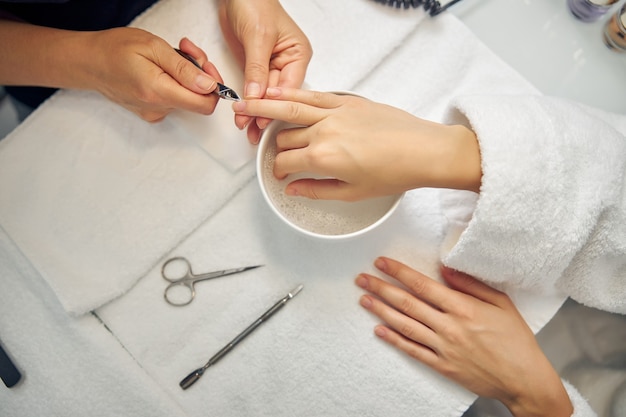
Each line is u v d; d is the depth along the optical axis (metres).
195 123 0.64
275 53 0.62
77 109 0.67
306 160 0.53
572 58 0.77
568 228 0.55
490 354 0.61
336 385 0.63
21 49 0.62
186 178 0.66
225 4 0.64
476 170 0.55
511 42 0.77
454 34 0.72
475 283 0.65
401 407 0.63
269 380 0.63
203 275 0.65
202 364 0.64
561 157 0.54
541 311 0.65
